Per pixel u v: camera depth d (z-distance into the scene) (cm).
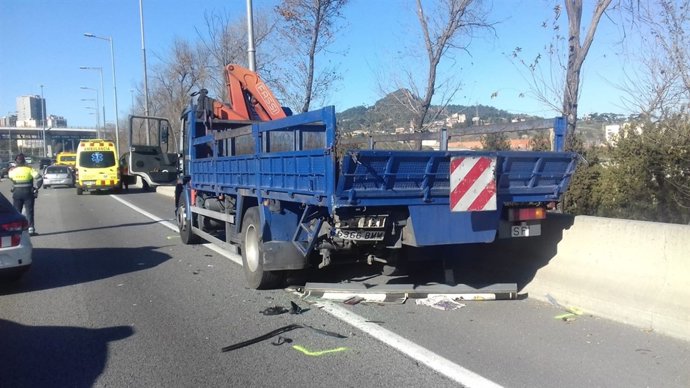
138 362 497
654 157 792
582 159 651
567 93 895
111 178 3011
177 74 3136
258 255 748
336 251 694
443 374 455
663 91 779
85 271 902
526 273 711
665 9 763
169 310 665
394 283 760
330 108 556
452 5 1210
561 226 672
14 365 492
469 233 628
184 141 1227
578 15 878
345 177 553
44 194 3128
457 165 589
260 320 617
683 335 522
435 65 1259
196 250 1109
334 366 479
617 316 584
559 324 580
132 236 1328
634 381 436
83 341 555
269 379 455
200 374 468
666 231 553
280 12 1476
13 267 765
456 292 682
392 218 617
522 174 639
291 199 663
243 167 827
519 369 462
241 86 1152
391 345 526
